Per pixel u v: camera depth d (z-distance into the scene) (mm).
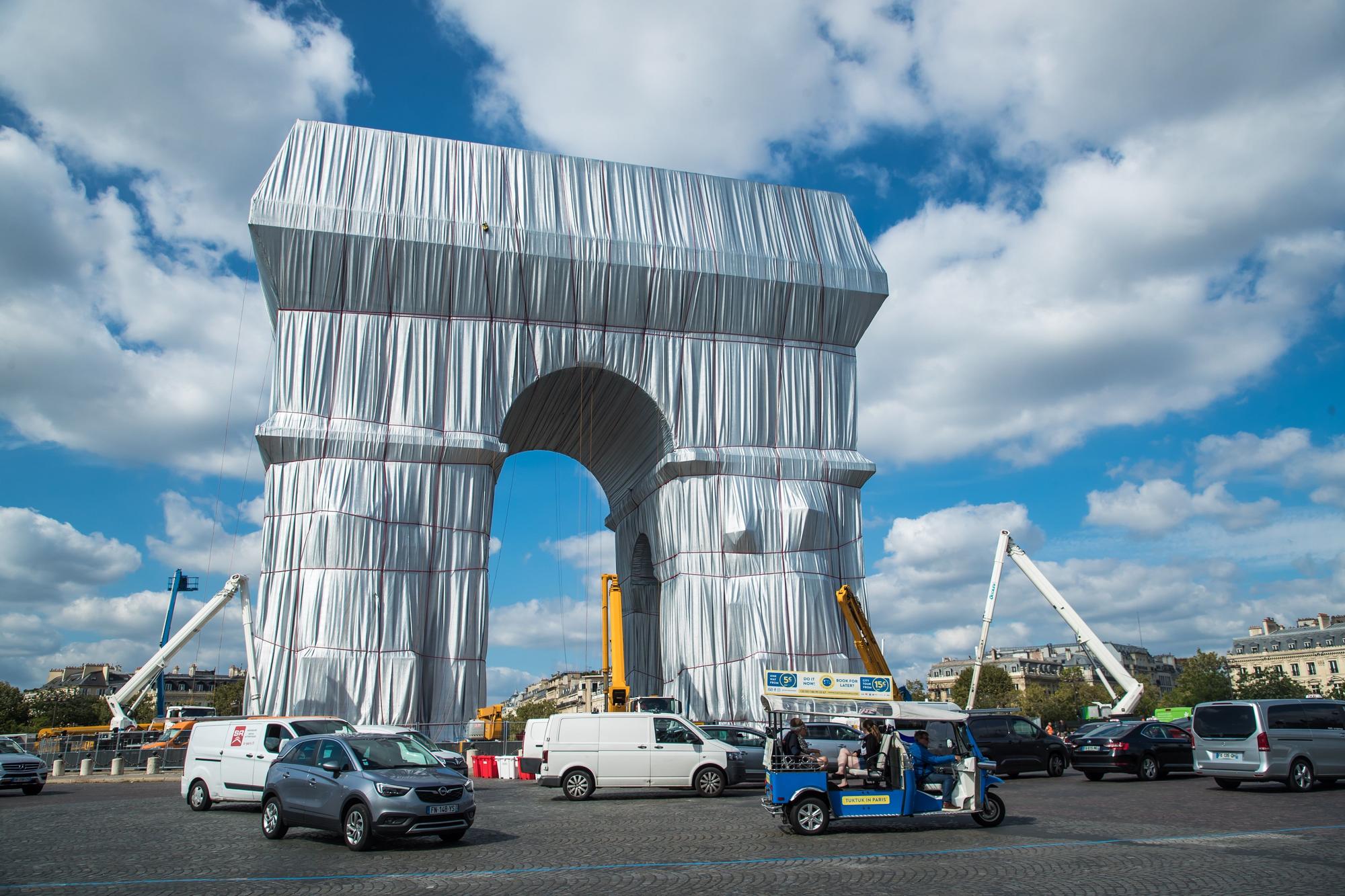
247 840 14633
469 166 42656
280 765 14836
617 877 10750
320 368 39156
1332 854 11477
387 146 41875
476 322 41281
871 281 46594
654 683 49938
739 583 42375
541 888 10141
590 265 42281
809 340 46250
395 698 36625
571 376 43656
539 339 42094
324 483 38250
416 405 39844
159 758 40219
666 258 43406
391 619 37500
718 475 43531
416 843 13867
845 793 14250
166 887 10500
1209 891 9367
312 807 13898
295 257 39031
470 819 13562
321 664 35969
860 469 45219
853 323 46812
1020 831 14172
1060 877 10258
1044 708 98688
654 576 51094
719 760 21609
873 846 12867
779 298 45281
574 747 21531
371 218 39656
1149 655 157875
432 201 41188
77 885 10680
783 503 43625
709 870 11078
